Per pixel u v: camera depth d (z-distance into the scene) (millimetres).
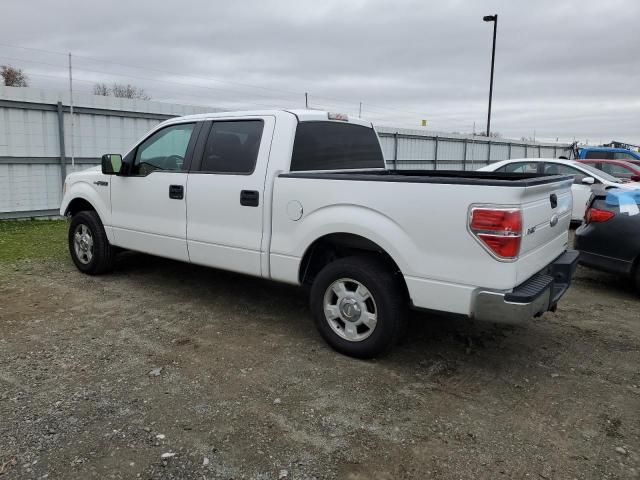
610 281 6707
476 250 3354
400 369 3885
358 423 3131
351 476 2637
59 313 4918
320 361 3988
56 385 3496
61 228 9602
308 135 4555
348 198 3854
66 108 10617
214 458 2748
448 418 3219
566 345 4453
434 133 20344
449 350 4273
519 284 3445
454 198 3396
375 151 5578
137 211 5449
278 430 3027
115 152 11531
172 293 5621
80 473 2598
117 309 5070
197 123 4984
